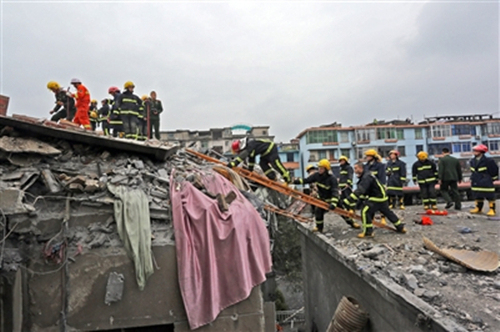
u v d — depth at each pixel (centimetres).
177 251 357
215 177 495
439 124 3272
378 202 609
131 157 473
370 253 494
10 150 377
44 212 359
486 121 3278
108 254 353
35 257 341
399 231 634
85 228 365
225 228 376
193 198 399
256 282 382
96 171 424
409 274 416
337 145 3328
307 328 873
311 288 822
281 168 643
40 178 378
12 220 326
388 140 3262
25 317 331
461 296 359
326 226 768
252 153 638
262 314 375
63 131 421
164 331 379
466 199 1709
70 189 369
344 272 564
